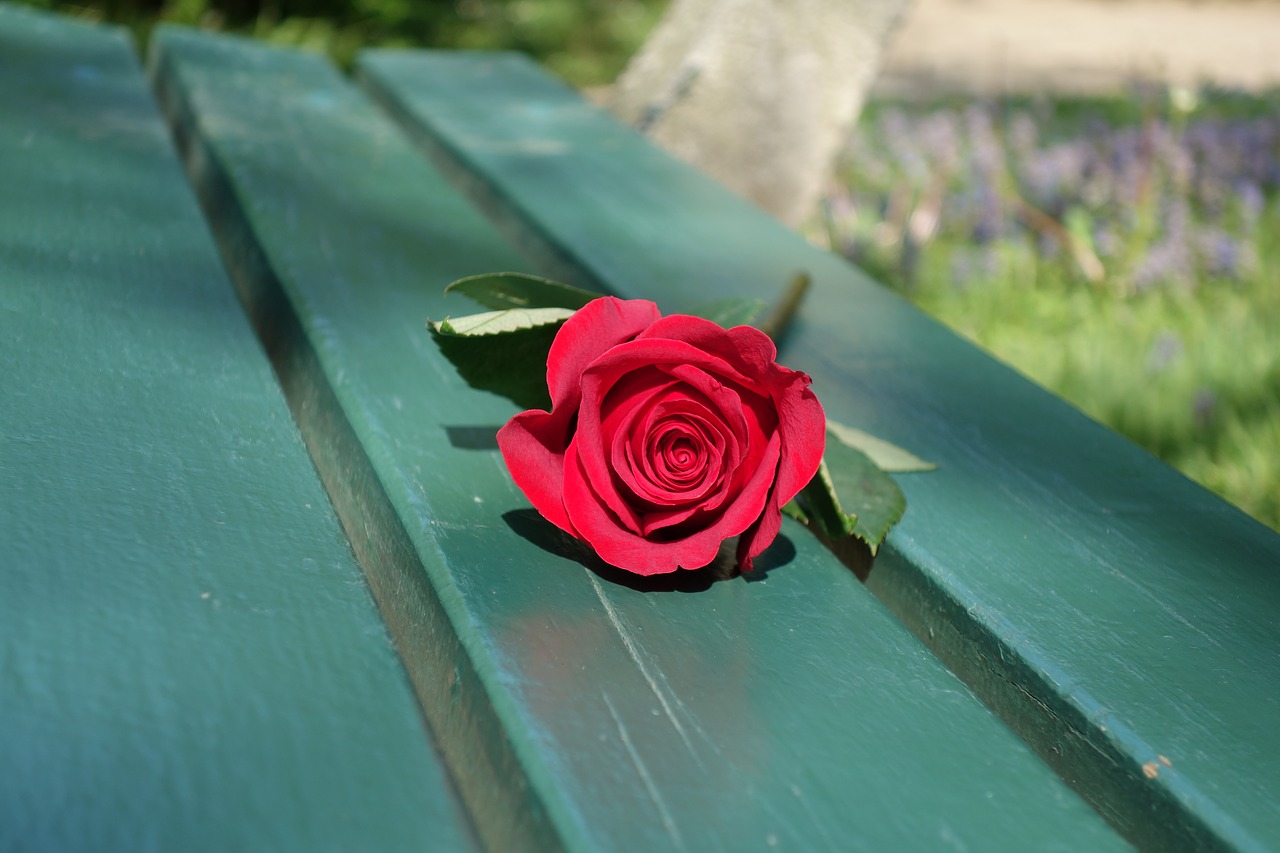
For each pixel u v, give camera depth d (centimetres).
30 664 39
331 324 59
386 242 70
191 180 91
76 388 50
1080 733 44
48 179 69
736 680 43
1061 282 174
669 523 44
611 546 44
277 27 310
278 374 62
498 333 46
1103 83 389
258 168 79
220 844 36
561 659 42
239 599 42
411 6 340
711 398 44
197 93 97
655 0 445
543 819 38
